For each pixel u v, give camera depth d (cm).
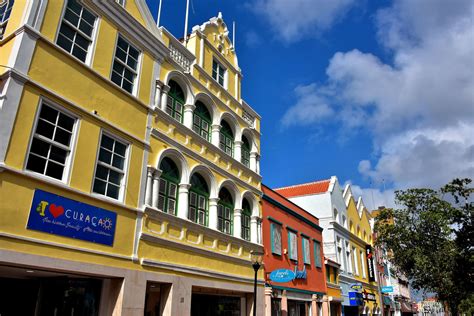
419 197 2259
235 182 1748
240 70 2047
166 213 1271
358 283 3191
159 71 1407
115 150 1157
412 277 2297
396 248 2298
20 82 909
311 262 2356
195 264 1375
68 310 1029
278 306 1870
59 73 1016
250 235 1825
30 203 882
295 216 2295
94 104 1105
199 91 1630
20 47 927
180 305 1258
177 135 1438
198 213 1491
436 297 2267
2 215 823
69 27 1083
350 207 3500
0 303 1065
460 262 2042
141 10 1379
